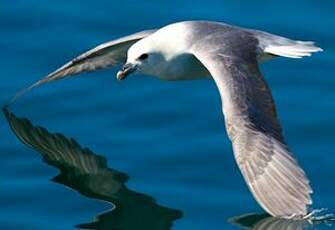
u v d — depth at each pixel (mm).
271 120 14930
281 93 18828
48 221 16406
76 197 16938
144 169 17406
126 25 20328
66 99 19000
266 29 20078
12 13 20531
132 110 18656
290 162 14469
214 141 17875
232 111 14883
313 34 19953
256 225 16125
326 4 20547
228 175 17125
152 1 20781
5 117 18703
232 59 15781
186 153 17641
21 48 19953
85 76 19422
